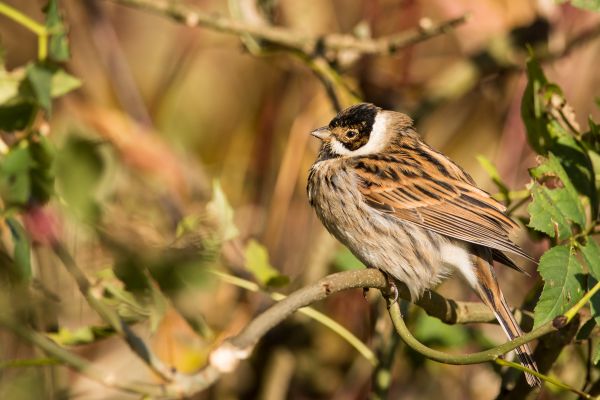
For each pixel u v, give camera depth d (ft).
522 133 39.81
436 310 26.50
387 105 41.09
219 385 38.63
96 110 36.52
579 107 40.06
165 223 34.09
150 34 43.16
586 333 22.16
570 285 21.61
